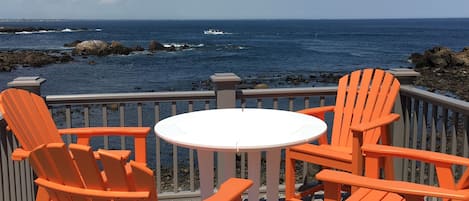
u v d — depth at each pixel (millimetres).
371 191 2533
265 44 43656
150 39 52188
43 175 2150
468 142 2939
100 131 3057
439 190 1913
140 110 3723
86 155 1941
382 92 3613
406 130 3908
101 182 2002
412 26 110562
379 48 39312
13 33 71062
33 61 23984
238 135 2602
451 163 2293
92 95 3627
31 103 2805
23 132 2516
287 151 3477
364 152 2541
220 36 61344
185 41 48344
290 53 33094
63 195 2123
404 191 1935
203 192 2957
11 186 3135
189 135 2611
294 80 18547
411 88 3773
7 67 21828
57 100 3590
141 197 1943
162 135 2627
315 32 76438
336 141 3746
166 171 6129
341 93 3846
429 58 24453
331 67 23938
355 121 3703
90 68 22906
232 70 22266
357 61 27594
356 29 90250
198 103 8625
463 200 1874
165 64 25203
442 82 18312
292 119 2988
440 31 79562
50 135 2844
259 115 3107
